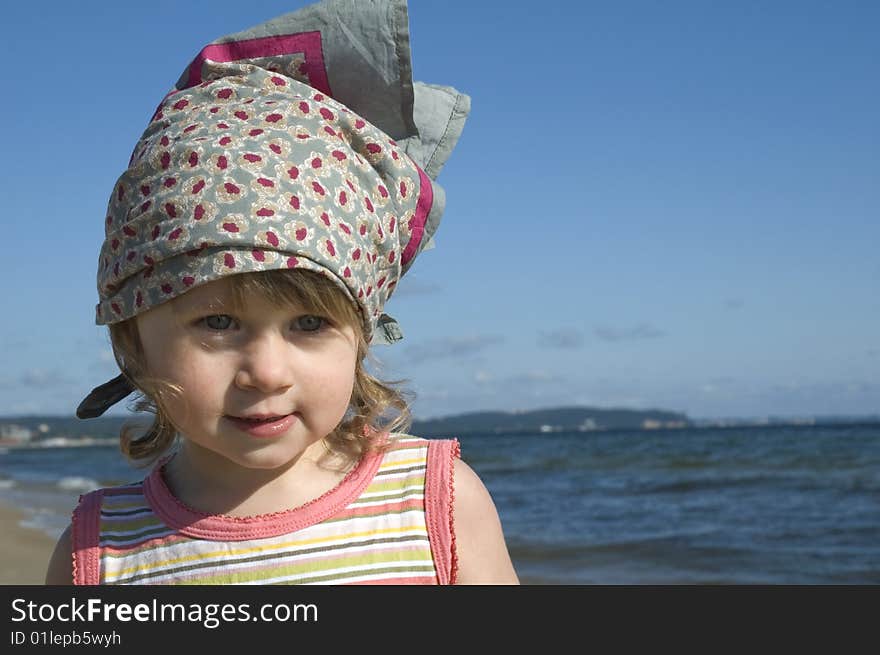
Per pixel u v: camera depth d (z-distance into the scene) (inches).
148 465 73.8
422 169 70.6
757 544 384.8
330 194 56.6
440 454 66.2
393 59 66.6
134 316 57.8
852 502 551.8
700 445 1296.8
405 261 66.9
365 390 68.6
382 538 62.9
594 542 394.9
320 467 65.0
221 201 53.8
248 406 53.9
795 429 2038.6
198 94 61.9
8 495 730.2
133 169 57.0
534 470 952.3
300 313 54.5
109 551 64.2
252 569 61.5
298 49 65.6
